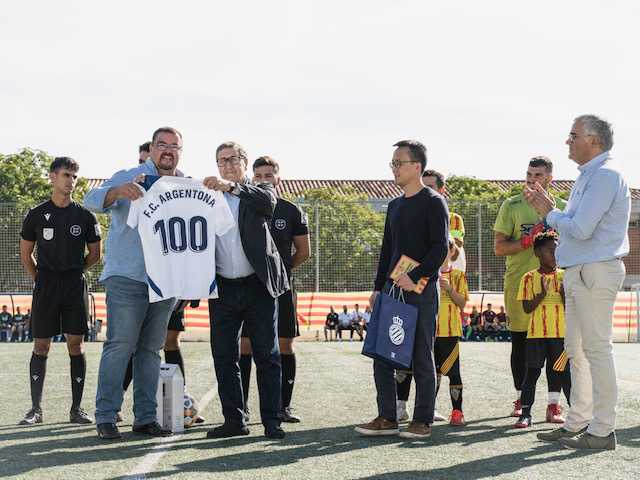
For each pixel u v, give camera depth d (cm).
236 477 433
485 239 2181
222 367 575
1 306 2112
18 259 2139
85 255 716
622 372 1144
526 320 691
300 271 2230
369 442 549
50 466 460
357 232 2245
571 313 548
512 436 578
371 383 938
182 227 557
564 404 761
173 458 485
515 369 700
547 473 448
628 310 2322
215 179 549
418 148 584
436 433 592
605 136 535
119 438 557
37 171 3694
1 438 561
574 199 546
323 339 2256
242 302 571
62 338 2006
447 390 871
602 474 446
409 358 559
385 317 567
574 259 533
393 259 593
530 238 681
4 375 1042
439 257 570
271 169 686
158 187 555
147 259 549
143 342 582
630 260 2350
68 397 810
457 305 646
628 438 564
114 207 570
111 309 563
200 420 643
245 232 564
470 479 432
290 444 538
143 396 579
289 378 655
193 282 555
